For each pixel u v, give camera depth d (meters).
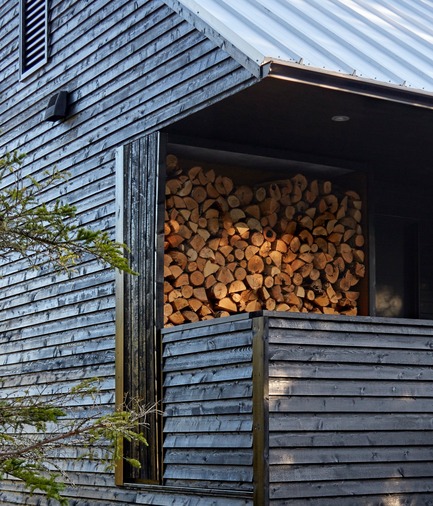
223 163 10.23
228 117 8.77
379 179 11.45
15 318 11.57
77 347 10.23
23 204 6.34
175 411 8.36
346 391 7.58
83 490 9.83
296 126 9.12
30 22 11.99
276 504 7.16
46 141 11.24
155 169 8.97
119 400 9.17
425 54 8.30
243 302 9.89
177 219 9.54
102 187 9.95
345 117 8.78
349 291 10.62
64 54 11.01
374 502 7.62
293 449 7.30
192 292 9.53
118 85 9.83
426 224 11.85
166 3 8.66
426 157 10.50
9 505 11.34
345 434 7.54
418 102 7.68
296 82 7.15
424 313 11.70
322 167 10.51
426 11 10.11
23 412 6.70
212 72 8.18
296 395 7.36
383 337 7.84
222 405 7.77
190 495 8.13
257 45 7.24
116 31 9.96
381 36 8.54
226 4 8.11
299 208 10.44
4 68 12.56
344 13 8.89
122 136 9.66
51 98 10.91
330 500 7.41
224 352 7.78
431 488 7.93
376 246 11.49
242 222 10.01
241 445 7.50
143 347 8.85
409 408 7.87
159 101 9.05
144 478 8.68
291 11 8.38
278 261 10.15
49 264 10.86
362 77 7.28
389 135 9.52
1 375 11.73
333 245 10.56
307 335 7.48
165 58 8.99
